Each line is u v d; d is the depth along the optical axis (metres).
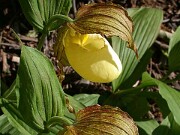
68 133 0.23
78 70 0.29
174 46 0.40
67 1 0.28
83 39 0.28
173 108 0.33
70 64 0.29
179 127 0.35
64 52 0.29
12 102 0.27
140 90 0.40
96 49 0.29
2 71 0.39
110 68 0.28
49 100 0.25
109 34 0.25
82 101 0.38
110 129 0.22
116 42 0.40
